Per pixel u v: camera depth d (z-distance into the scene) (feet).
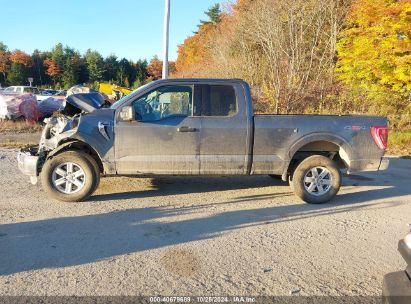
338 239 15.99
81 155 20.13
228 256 14.12
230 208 19.99
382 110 51.83
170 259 13.76
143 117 20.52
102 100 24.23
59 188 20.27
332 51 61.98
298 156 22.15
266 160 21.04
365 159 21.75
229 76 72.33
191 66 124.06
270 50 61.36
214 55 83.66
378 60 48.42
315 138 21.20
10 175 26.43
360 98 54.44
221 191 23.45
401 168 32.78
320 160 21.04
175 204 20.48
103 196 21.75
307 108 55.36
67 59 337.72
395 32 47.01
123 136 20.17
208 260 13.76
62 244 14.88
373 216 19.17
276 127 20.90
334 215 19.22
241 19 75.46
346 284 12.32
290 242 15.56
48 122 21.95
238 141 20.72
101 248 14.60
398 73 47.16
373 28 48.52
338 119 21.52
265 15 64.39
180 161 20.56
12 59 333.21
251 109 20.95
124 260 13.62
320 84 58.13
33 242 15.02
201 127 20.47
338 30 62.03
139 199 21.27
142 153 20.35
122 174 20.67
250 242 15.46
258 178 27.20
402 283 8.85
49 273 12.60
